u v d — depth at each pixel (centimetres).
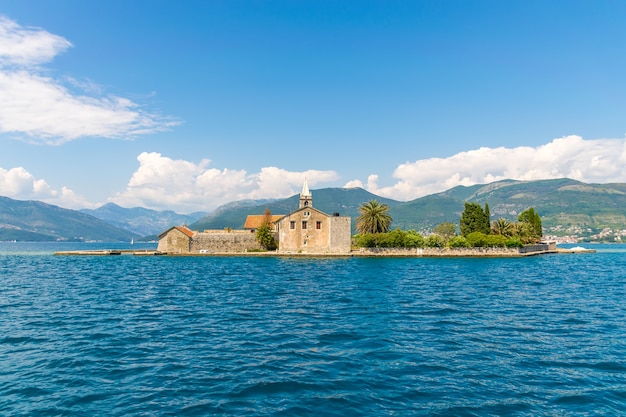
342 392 1725
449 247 12681
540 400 1655
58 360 2117
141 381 1836
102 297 4291
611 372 1975
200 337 2586
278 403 1616
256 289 4950
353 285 5375
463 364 2084
